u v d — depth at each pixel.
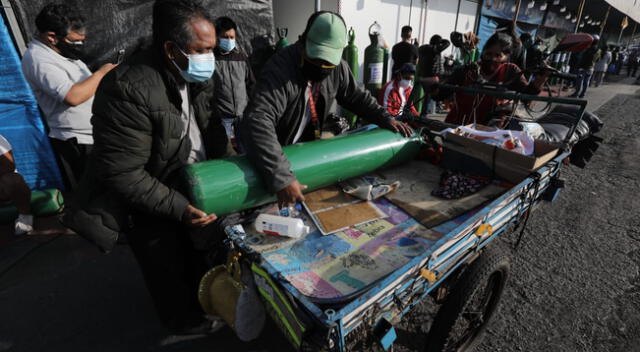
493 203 1.57
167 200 1.38
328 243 1.50
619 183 4.49
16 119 3.24
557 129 2.92
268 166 1.50
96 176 1.40
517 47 6.24
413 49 5.69
